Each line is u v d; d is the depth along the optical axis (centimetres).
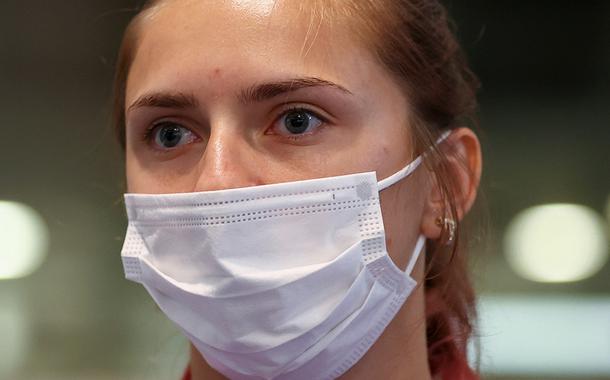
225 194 215
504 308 471
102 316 473
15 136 487
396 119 230
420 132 238
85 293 475
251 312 217
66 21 480
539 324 470
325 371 230
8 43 483
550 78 489
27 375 470
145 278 232
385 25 232
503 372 464
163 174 233
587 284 471
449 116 255
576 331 468
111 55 481
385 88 228
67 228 480
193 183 228
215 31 221
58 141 485
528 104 489
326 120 221
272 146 221
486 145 486
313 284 216
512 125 489
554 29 488
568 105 489
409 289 229
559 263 477
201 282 221
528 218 481
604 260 475
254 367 225
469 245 283
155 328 468
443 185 244
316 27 220
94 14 477
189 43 223
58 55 485
